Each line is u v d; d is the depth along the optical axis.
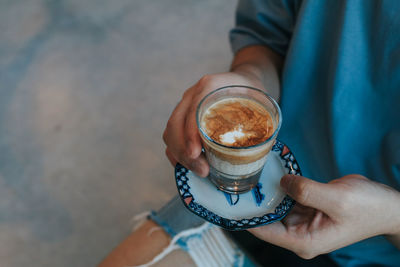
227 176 0.59
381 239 0.77
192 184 0.64
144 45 2.06
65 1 2.29
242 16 0.98
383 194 0.59
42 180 1.61
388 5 0.66
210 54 1.99
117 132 1.74
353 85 0.75
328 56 0.81
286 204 0.61
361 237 0.62
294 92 0.88
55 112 1.82
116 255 0.72
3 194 1.58
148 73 1.94
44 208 1.54
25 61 2.03
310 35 0.79
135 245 0.72
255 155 0.53
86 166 1.64
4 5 2.31
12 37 2.14
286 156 0.68
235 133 0.57
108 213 1.52
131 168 1.63
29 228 1.49
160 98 1.84
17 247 1.45
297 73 0.85
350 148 0.81
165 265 0.70
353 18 0.70
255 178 0.62
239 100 0.61
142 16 2.20
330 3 0.75
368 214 0.58
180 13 2.20
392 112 0.74
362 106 0.77
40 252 1.44
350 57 0.73
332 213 0.57
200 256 0.72
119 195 1.56
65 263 1.41
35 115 1.81
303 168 0.90
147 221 0.77
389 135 0.75
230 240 0.78
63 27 2.17
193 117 0.61
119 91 1.88
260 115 0.60
